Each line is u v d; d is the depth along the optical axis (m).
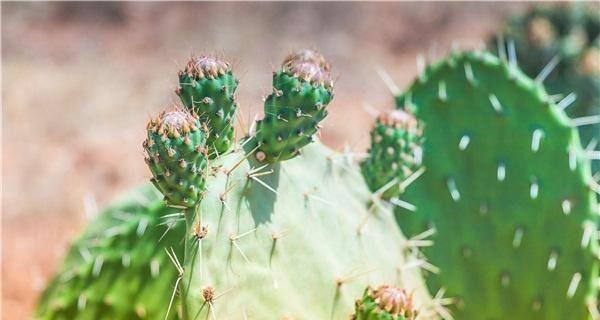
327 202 0.80
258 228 0.75
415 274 0.86
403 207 0.89
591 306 0.91
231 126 0.75
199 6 3.74
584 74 1.43
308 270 0.77
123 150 2.80
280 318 0.74
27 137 2.93
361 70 3.24
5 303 1.96
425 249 0.89
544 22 1.51
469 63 0.93
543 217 0.91
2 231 2.34
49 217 2.44
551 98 0.94
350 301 0.78
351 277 0.78
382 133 0.85
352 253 0.80
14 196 2.52
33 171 2.67
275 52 3.44
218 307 0.72
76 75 3.39
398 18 3.54
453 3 3.53
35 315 1.06
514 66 0.93
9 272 2.11
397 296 0.71
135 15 3.76
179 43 3.60
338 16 3.57
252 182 0.75
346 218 0.81
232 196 0.74
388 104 2.93
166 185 0.70
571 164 0.91
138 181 2.59
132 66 3.47
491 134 0.92
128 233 0.95
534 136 0.91
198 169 0.70
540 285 0.91
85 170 2.69
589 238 0.90
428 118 0.93
